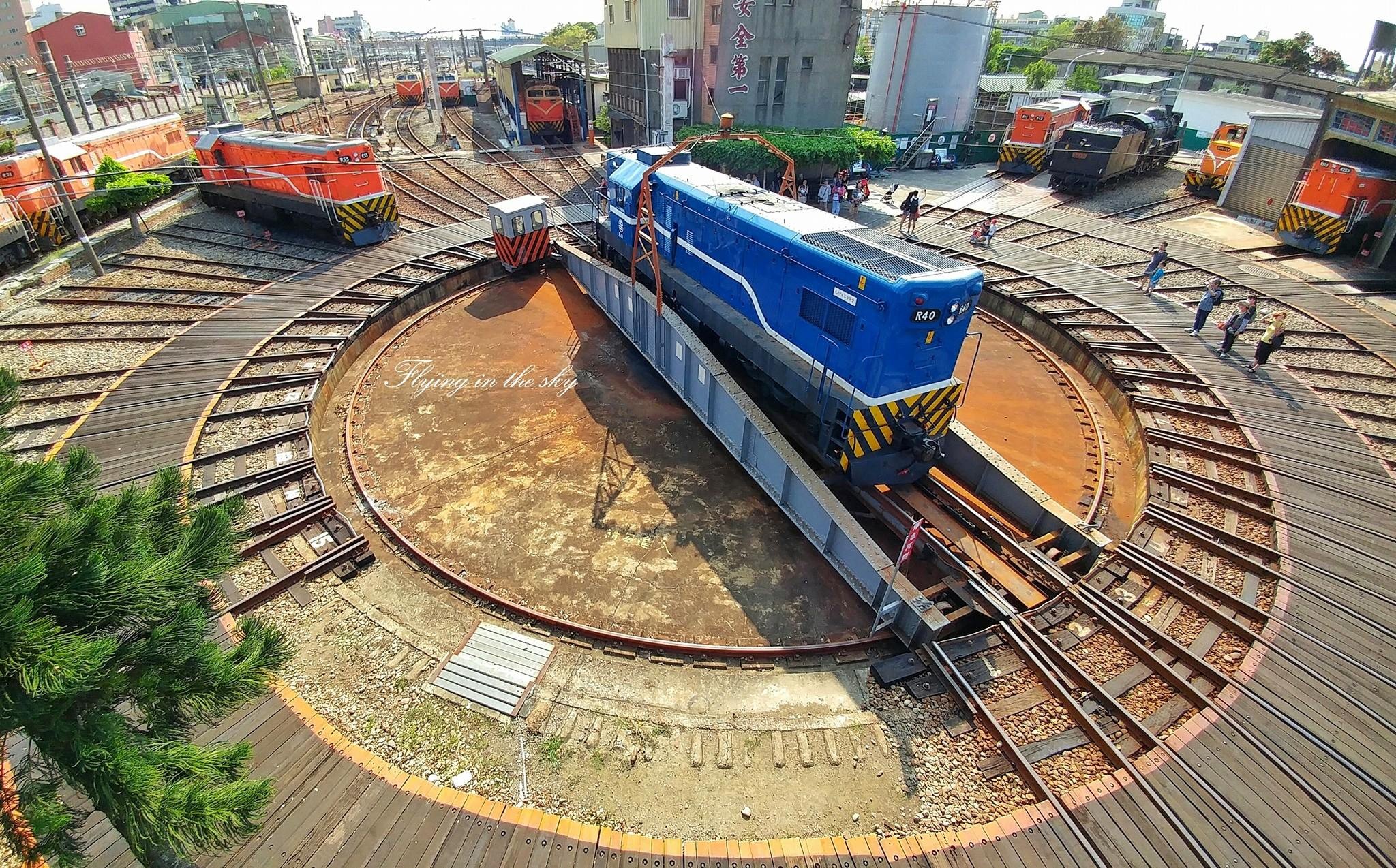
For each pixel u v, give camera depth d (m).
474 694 7.99
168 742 3.95
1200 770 7.04
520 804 6.85
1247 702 7.73
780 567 10.42
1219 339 16.03
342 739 7.14
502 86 42.22
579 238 22.09
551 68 38.12
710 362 12.35
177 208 23.75
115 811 3.45
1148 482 11.72
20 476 3.49
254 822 4.25
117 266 18.88
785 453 10.62
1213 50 112.38
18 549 3.39
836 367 10.72
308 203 20.50
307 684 7.99
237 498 4.60
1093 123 31.58
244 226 22.69
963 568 9.56
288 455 11.77
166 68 63.53
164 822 3.34
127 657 3.87
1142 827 6.52
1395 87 25.55
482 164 30.27
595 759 7.31
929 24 35.84
